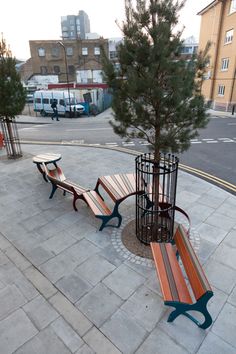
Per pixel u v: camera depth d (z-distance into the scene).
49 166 9.10
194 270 3.03
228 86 24.39
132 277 3.94
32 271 4.11
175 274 3.29
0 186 7.42
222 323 3.19
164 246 3.77
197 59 3.60
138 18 3.48
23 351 2.90
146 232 4.82
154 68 3.42
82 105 25.03
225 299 3.53
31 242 4.85
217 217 5.57
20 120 22.67
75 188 6.07
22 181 7.76
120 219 5.17
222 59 25.08
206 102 3.82
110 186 5.56
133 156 10.32
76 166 9.07
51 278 3.96
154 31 3.31
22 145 12.60
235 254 4.41
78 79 43.31
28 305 3.49
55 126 19.59
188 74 3.49
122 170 8.62
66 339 3.03
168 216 5.09
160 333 3.08
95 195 5.65
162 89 3.53
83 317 3.30
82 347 2.94
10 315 3.35
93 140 14.12
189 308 2.94
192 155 10.60
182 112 3.62
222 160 9.87
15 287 3.80
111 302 3.51
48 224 5.44
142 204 5.07
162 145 3.98
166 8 3.36
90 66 46.62
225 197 6.51
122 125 4.20
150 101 3.75
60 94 23.81
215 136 14.35
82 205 6.23
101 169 8.73
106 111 29.92
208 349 2.89
